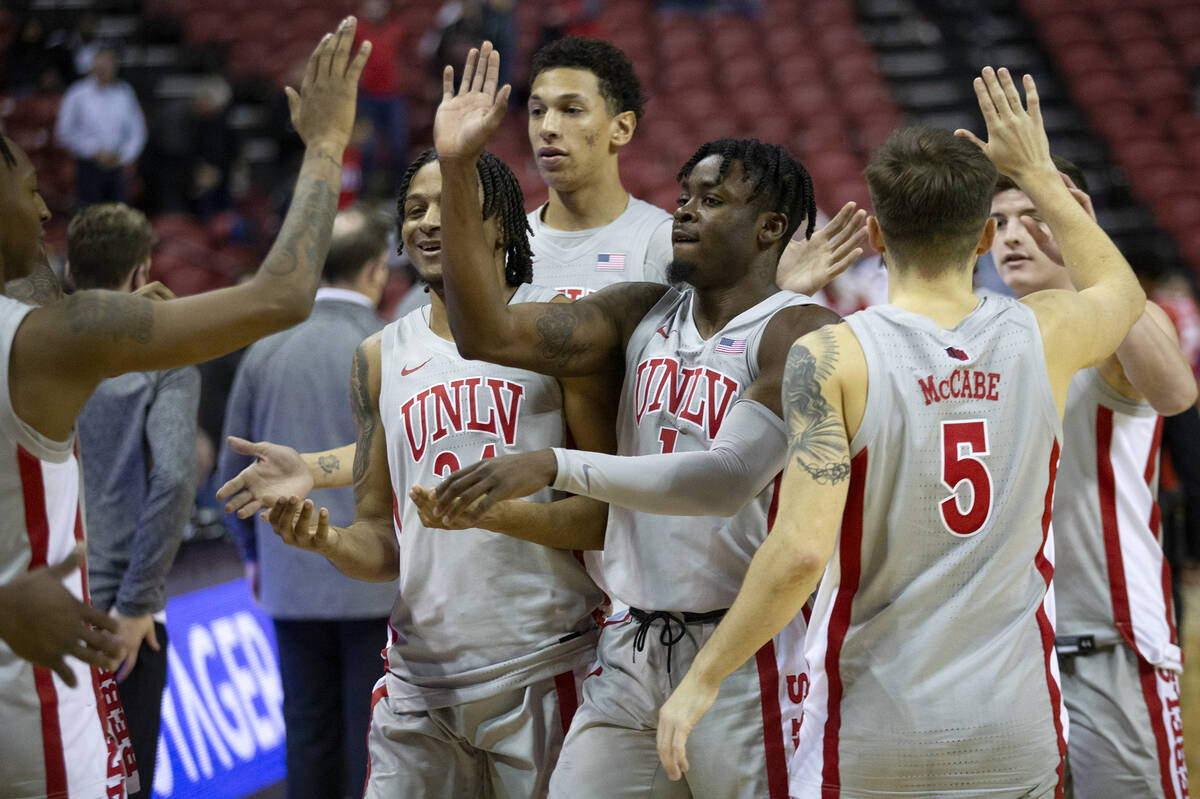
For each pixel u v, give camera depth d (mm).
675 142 31984
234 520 9125
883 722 4934
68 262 7766
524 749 6289
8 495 4719
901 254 5238
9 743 4793
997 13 37906
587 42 8117
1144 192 32094
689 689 4949
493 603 6258
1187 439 7465
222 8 35469
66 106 26297
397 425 6430
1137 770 6930
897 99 35219
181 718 9844
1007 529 5004
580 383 6344
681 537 5863
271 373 8867
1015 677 4965
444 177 5402
